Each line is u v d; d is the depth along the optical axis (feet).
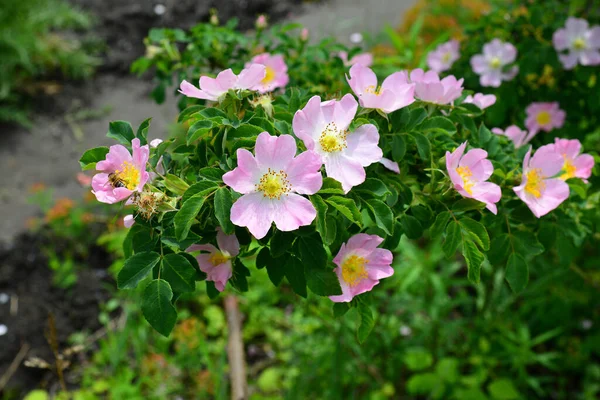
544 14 2.48
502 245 1.57
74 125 4.55
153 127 4.42
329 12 5.34
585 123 2.62
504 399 2.70
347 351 2.77
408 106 1.54
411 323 2.99
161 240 1.29
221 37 2.19
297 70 2.18
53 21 5.22
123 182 1.32
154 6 5.47
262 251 1.37
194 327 3.06
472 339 2.97
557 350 3.12
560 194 1.53
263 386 2.93
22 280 3.44
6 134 4.43
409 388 2.78
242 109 1.43
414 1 5.39
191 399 2.94
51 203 3.87
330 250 1.39
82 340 3.20
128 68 5.04
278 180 1.26
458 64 2.59
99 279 3.46
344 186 1.32
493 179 1.57
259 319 3.16
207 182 1.26
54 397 2.97
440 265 3.37
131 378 2.93
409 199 1.46
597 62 2.33
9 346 3.12
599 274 2.95
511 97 2.41
